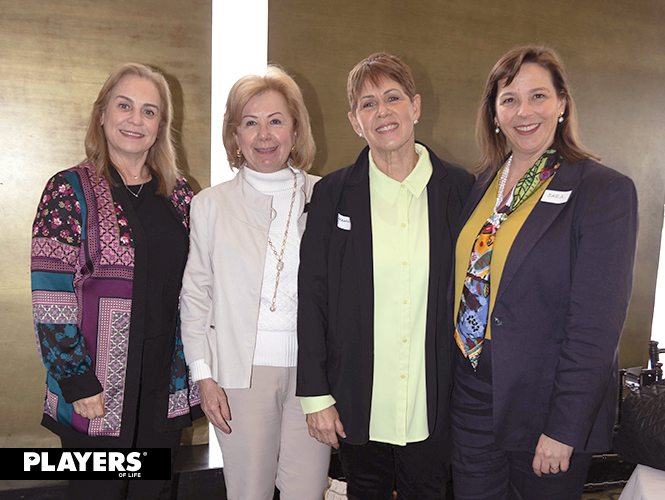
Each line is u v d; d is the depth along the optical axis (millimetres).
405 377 1499
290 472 1644
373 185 1549
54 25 2703
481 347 1391
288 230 1640
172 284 1639
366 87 1472
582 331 1163
